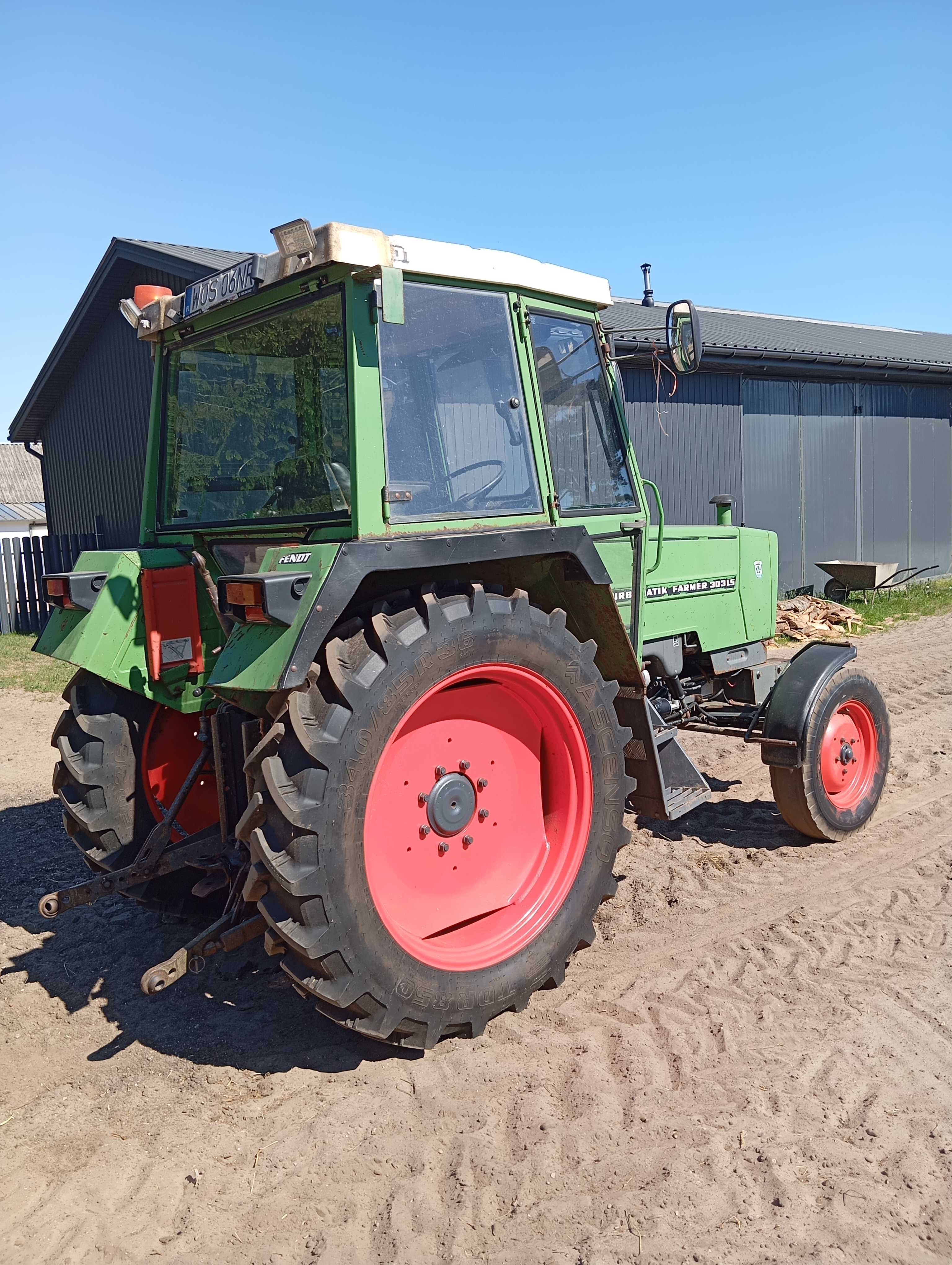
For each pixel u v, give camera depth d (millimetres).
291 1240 2281
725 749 6625
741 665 5199
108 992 3553
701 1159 2482
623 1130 2619
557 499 3516
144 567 3557
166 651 3531
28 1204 2443
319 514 3043
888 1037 3035
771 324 16766
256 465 3328
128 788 3662
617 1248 2195
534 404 3449
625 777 3486
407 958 2832
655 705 4523
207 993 3527
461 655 2908
